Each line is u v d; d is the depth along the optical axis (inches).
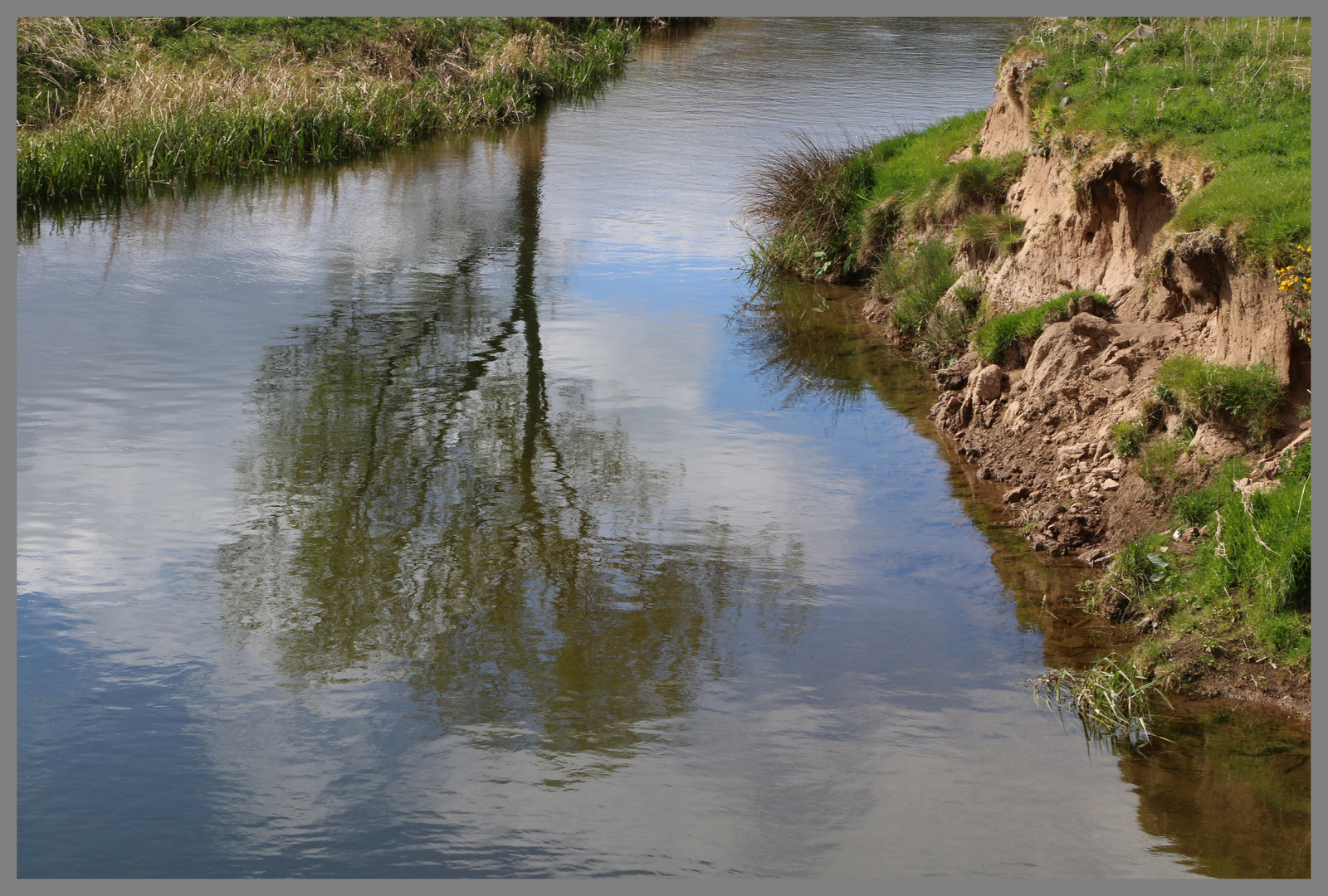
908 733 286.0
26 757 271.1
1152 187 474.3
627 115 1268.5
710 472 448.8
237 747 276.4
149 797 258.4
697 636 329.4
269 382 534.9
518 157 1087.6
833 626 336.8
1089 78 584.7
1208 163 442.3
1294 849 244.1
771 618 340.5
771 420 506.9
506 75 1349.7
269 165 1042.7
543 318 644.7
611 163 1047.0
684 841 246.7
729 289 711.7
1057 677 310.0
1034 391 458.9
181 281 690.8
